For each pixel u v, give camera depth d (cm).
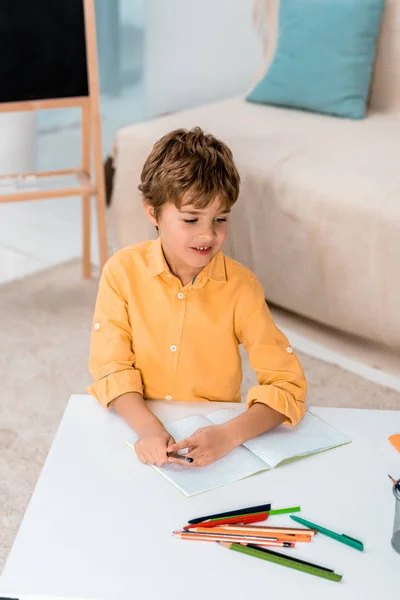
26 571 93
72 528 100
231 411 128
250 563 95
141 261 136
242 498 107
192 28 335
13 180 253
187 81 346
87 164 262
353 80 264
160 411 128
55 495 107
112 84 413
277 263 236
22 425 197
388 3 262
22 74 238
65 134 407
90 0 237
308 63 267
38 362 223
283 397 124
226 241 246
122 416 124
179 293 134
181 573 94
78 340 235
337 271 222
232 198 124
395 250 209
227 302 134
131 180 258
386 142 243
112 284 137
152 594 90
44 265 281
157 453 113
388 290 214
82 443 118
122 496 107
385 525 103
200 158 121
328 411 129
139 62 410
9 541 159
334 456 117
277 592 91
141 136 253
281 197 228
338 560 97
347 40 262
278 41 276
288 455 115
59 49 239
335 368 222
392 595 92
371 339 226
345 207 215
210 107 278
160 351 136
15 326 241
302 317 244
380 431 124
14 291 262
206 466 113
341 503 107
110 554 96
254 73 326
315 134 249
